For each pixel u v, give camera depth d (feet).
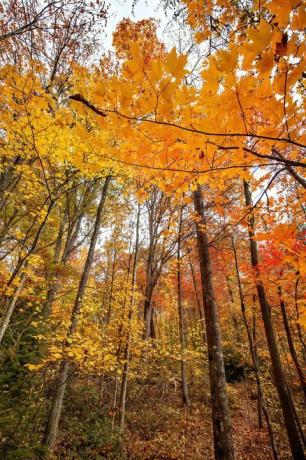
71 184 13.29
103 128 4.21
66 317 19.60
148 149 4.35
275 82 3.27
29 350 17.11
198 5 7.30
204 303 15.76
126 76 3.68
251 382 42.73
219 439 12.53
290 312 21.84
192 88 3.48
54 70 13.55
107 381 32.27
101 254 46.93
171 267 32.45
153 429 25.46
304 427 25.50
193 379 38.60
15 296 12.50
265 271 15.42
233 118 3.66
